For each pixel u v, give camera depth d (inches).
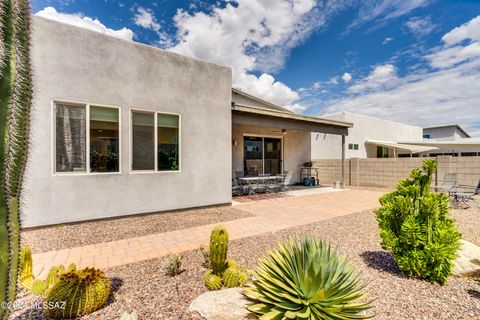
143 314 104.3
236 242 200.2
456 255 126.9
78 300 101.3
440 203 142.1
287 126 439.8
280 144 602.2
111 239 205.3
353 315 89.6
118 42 264.8
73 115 243.3
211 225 250.8
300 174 649.6
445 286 129.3
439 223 135.4
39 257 168.2
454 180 417.7
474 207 346.6
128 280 135.3
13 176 76.0
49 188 229.6
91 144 251.6
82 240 201.6
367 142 746.8
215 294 110.7
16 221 77.7
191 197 318.7
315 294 89.6
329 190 529.3
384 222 150.0
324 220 275.1
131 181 273.4
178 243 197.3
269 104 577.0
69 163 241.4
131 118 274.5
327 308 89.5
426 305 112.3
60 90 233.6
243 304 102.7
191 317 102.6
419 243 132.1
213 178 338.3
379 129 808.9
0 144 71.4
